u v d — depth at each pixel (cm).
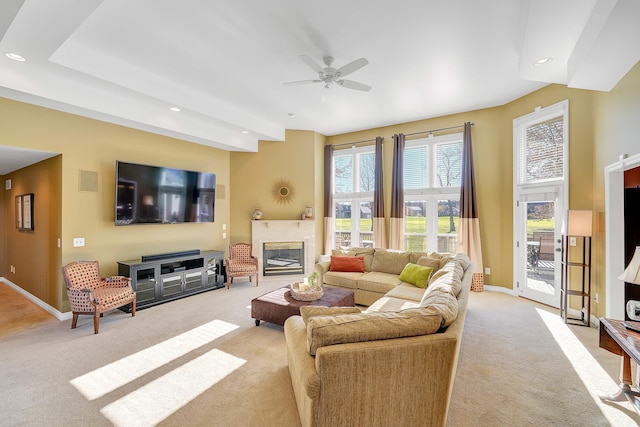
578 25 249
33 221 446
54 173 394
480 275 514
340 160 688
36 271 442
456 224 555
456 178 555
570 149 404
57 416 203
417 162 593
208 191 552
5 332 343
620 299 328
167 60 350
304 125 623
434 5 256
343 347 159
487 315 401
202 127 507
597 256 363
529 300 467
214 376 252
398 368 161
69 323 370
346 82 346
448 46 322
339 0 249
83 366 267
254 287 552
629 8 193
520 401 220
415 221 596
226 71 378
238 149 601
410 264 446
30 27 246
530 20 243
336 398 158
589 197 382
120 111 395
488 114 521
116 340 322
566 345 311
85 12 228
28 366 267
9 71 300
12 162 440
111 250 433
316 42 312
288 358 251
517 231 488
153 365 269
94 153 412
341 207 687
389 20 277
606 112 339
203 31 292
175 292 475
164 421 198
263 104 500
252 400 220
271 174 638
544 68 320
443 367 165
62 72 323
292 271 646
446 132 559
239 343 315
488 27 287
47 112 364
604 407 213
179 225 528
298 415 204
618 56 252
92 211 411
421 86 430
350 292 393
